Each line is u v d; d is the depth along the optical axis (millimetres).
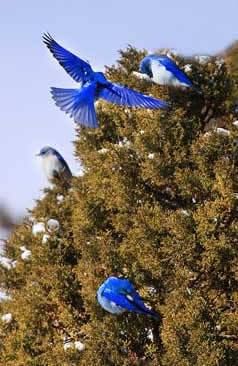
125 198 17484
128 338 16422
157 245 16375
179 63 18516
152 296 16641
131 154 17688
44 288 19125
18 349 18672
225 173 16266
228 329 15625
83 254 17625
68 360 16516
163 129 17141
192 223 16078
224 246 15664
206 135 16906
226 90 18281
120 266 17062
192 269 16219
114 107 18734
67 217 21297
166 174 17062
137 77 18125
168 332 15312
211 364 14844
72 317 17828
